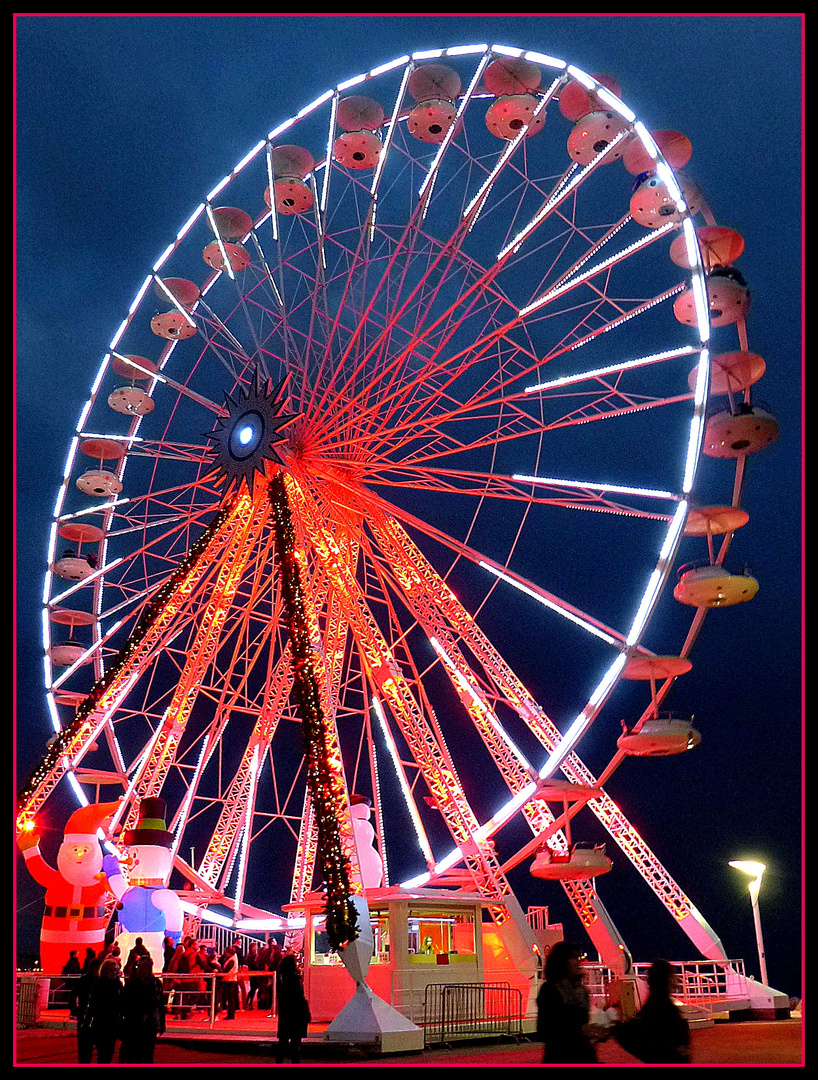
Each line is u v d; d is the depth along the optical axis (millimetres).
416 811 32625
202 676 35125
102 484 40312
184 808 37344
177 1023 26734
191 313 39312
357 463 31938
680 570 31078
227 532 33031
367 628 31641
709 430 29391
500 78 32594
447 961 26516
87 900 35531
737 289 29828
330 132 34531
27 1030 27547
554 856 31469
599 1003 28594
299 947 36562
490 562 32344
